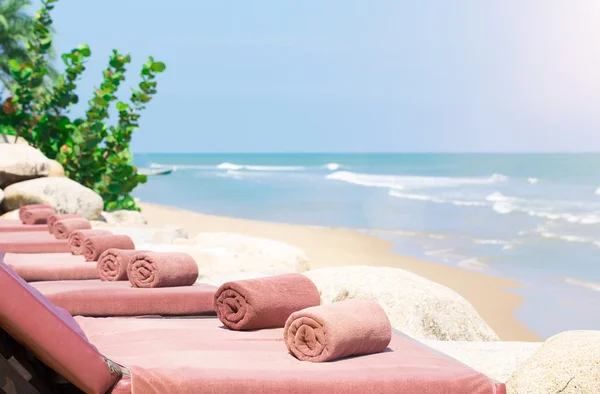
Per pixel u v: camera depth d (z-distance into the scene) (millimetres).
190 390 2393
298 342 2836
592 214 18625
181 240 9086
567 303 8336
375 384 2537
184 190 30766
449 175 40406
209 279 6801
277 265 7496
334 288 5492
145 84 13898
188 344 3023
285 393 2457
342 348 2791
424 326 5125
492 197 24719
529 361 3455
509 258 11805
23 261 5773
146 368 2445
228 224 16953
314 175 44781
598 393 3121
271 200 24922
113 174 13836
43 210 9344
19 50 16141
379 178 38562
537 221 17500
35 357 2443
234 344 3080
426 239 14414
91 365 2314
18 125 13594
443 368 2732
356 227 16641
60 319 2307
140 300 4152
